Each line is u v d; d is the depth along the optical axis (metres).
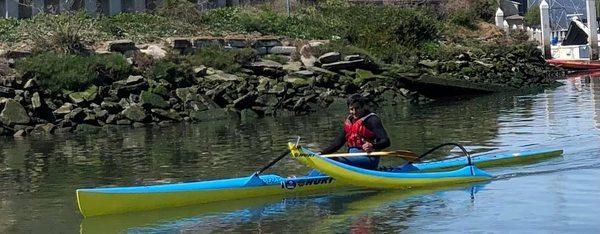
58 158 18.34
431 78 33.22
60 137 23.17
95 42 31.27
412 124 22.84
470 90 34.53
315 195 12.27
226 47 33.34
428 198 11.83
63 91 26.61
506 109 26.16
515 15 63.25
